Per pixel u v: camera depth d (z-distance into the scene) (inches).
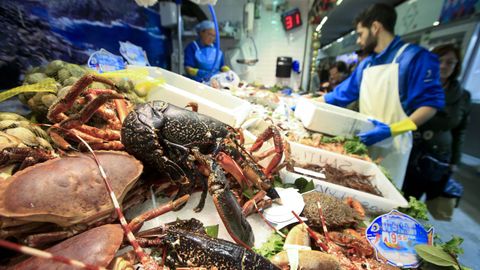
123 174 37.2
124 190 36.0
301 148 80.6
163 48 143.4
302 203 50.3
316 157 80.8
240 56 200.5
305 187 58.2
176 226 37.6
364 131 97.9
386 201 56.6
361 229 51.9
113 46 95.3
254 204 46.0
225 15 189.0
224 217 36.9
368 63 118.0
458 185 135.8
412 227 45.3
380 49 112.3
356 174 77.2
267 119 95.7
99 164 34.1
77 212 30.3
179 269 30.9
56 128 40.6
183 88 84.2
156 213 36.7
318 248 44.9
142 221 35.5
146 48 123.3
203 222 43.3
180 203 38.3
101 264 26.2
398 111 105.3
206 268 31.4
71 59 75.2
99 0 85.1
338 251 42.3
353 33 185.0
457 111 119.1
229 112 64.7
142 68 79.1
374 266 41.6
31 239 28.2
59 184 30.5
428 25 179.5
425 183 129.0
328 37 229.8
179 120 46.5
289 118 108.9
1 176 32.0
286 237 42.6
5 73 55.6
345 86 131.6
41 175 30.5
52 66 49.3
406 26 205.5
